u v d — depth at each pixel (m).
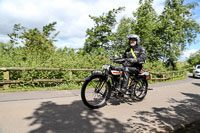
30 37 12.42
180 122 3.24
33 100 4.55
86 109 3.88
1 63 6.74
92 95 4.09
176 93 6.57
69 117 3.28
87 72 8.39
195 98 5.67
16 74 6.50
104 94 4.21
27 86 6.53
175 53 25.05
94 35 21.62
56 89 6.58
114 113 3.66
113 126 2.93
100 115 3.49
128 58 4.27
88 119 3.21
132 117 3.45
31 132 2.55
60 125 2.86
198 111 4.05
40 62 7.79
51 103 4.30
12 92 5.63
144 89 5.06
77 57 9.72
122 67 4.21
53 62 7.83
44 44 12.30
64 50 12.02
